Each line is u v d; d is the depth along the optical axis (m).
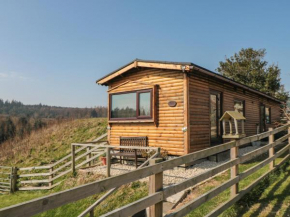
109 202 6.29
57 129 20.58
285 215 3.64
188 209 2.88
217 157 8.39
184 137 7.67
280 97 22.81
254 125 12.91
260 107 13.98
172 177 6.80
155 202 2.46
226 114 4.45
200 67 7.57
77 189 1.75
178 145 7.82
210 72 8.01
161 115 8.39
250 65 24.47
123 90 9.58
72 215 6.41
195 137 7.97
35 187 10.02
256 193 4.56
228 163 3.93
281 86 23.61
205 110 8.59
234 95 10.79
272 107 16.47
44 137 19.25
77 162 13.11
